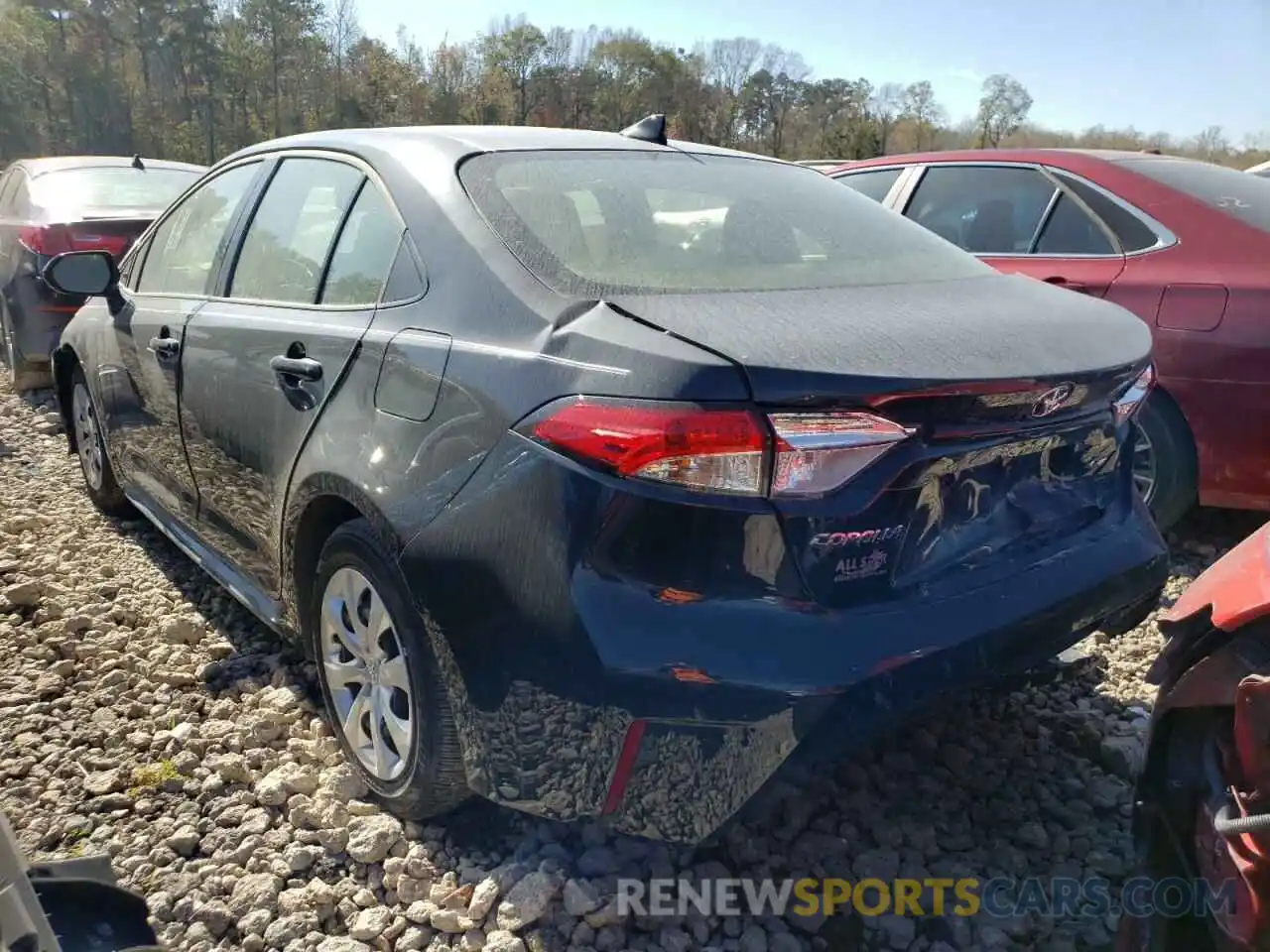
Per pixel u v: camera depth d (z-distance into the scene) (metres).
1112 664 3.19
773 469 1.75
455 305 2.19
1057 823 2.46
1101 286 3.92
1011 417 1.97
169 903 2.17
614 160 2.67
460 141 2.62
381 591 2.22
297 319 2.64
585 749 1.84
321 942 2.07
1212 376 3.63
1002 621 2.00
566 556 1.83
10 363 7.10
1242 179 4.22
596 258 2.22
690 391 1.75
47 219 6.31
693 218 2.50
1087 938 2.10
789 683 1.75
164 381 3.32
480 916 2.10
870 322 2.01
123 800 2.49
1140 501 2.52
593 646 1.78
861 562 1.86
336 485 2.32
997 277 2.63
